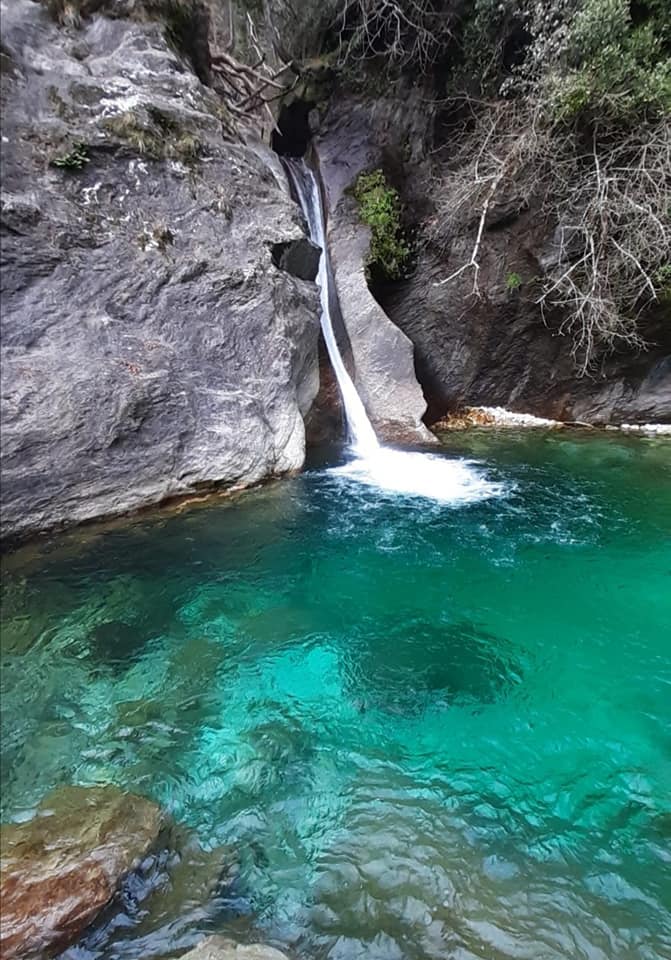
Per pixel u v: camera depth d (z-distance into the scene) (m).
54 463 4.16
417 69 8.55
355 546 4.82
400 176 8.84
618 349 8.18
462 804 2.59
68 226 4.61
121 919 1.97
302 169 9.23
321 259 8.45
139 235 5.07
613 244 7.18
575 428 8.62
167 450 4.83
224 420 5.27
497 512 5.56
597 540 5.06
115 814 2.33
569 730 3.06
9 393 4.00
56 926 1.84
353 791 2.63
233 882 2.16
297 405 6.23
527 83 7.04
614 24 6.35
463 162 8.36
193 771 2.65
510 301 8.26
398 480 6.24
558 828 2.49
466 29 7.93
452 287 8.59
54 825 2.24
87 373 4.40
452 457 7.16
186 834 2.34
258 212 6.21
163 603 3.85
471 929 2.05
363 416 7.66
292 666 3.45
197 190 5.66
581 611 4.09
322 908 2.10
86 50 5.54
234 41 9.98
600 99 6.60
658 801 2.64
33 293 4.33
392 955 1.95
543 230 7.78
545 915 2.12
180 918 2.00
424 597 4.20
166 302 5.09
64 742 2.73
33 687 3.04
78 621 3.58
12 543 4.02
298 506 5.40
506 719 3.12
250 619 3.81
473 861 2.32
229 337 5.48
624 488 6.23
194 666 3.35
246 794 2.56
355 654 3.58
